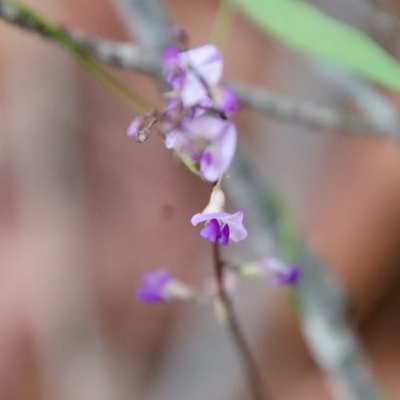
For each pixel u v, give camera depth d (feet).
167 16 1.66
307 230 2.30
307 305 1.69
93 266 2.39
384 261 2.32
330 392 2.27
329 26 1.51
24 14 1.54
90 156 2.57
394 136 1.71
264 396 1.61
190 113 1.46
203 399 2.26
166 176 2.59
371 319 2.38
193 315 2.38
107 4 2.57
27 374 2.28
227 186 1.71
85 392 2.15
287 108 1.69
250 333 2.22
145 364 2.33
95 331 2.21
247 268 1.54
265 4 1.52
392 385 2.31
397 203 2.32
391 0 1.77
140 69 1.60
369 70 1.50
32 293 2.25
